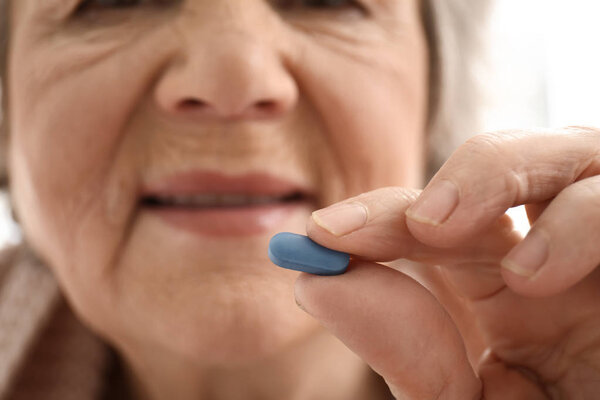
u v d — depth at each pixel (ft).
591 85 1.46
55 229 0.88
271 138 0.84
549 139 0.65
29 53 0.87
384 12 0.91
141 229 0.86
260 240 0.84
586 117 1.47
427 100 1.01
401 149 0.91
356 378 1.04
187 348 0.84
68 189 0.86
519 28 1.21
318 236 0.64
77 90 0.83
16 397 1.03
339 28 0.87
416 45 0.94
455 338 0.65
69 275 0.89
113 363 1.07
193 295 0.83
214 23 0.81
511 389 0.71
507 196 0.63
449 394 0.66
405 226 0.65
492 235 0.69
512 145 0.64
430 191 0.63
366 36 0.88
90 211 0.86
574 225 0.61
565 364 0.71
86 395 1.04
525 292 0.61
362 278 0.64
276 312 0.83
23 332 1.02
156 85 0.83
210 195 0.85
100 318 0.91
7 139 1.01
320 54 0.85
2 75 0.97
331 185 0.88
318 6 0.88
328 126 0.87
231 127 0.82
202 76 0.79
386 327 0.64
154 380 1.00
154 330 0.86
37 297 1.04
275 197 0.87
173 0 0.84
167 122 0.83
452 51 1.03
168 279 0.84
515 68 1.22
